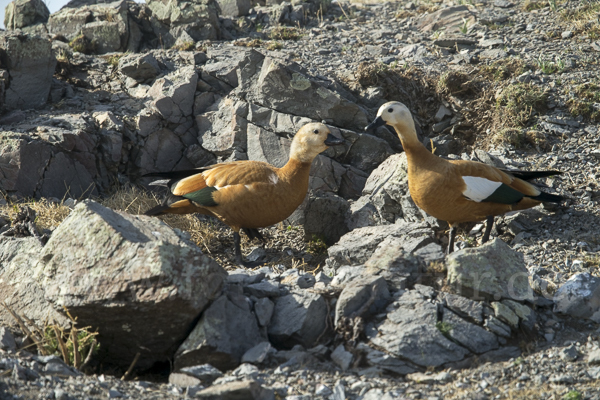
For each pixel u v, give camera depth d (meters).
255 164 11.39
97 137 15.53
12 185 13.89
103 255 7.23
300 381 6.57
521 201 9.98
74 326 7.28
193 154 16.22
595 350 6.91
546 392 6.19
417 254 8.53
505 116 14.89
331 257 10.41
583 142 13.48
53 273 7.52
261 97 15.81
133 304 6.85
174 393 6.40
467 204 9.72
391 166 13.27
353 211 13.15
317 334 7.46
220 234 13.55
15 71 16.81
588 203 11.28
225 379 6.46
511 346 7.25
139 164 15.98
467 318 7.37
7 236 9.27
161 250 6.93
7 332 7.37
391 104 9.58
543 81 16.08
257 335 7.34
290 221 14.05
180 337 7.23
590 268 9.22
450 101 16.41
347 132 15.18
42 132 14.96
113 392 6.05
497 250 7.94
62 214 12.62
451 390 6.36
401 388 6.38
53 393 5.82
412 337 7.00
